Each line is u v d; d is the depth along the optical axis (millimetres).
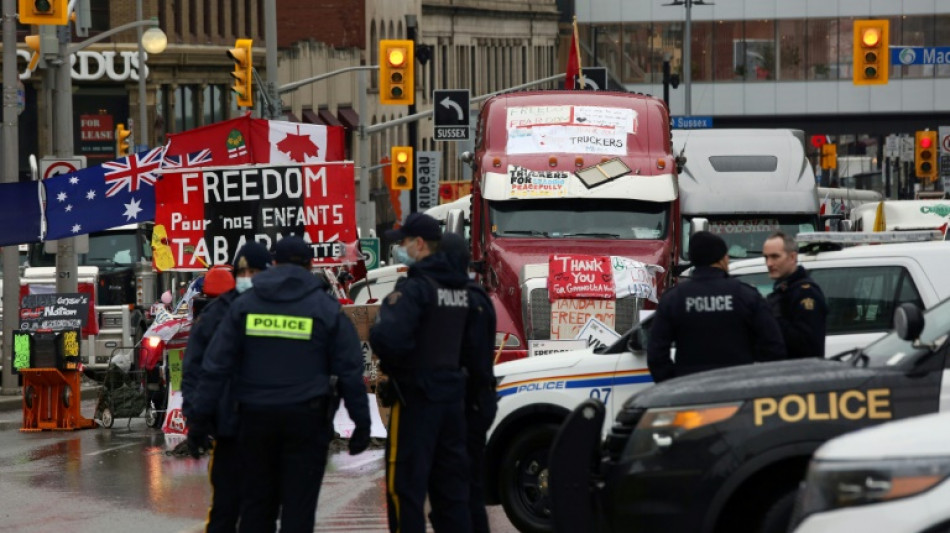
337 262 60094
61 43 82312
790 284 33406
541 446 37250
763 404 26531
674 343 35750
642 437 27109
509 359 58312
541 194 64125
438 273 30641
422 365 30453
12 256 82188
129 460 53188
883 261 37812
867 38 104625
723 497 26344
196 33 183500
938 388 26203
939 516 20141
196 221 60562
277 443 30234
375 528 38125
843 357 29500
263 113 112125
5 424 69875
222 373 29922
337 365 30062
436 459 30984
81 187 63844
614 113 67312
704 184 86125
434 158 197375
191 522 39625
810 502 21281
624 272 58156
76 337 64938
